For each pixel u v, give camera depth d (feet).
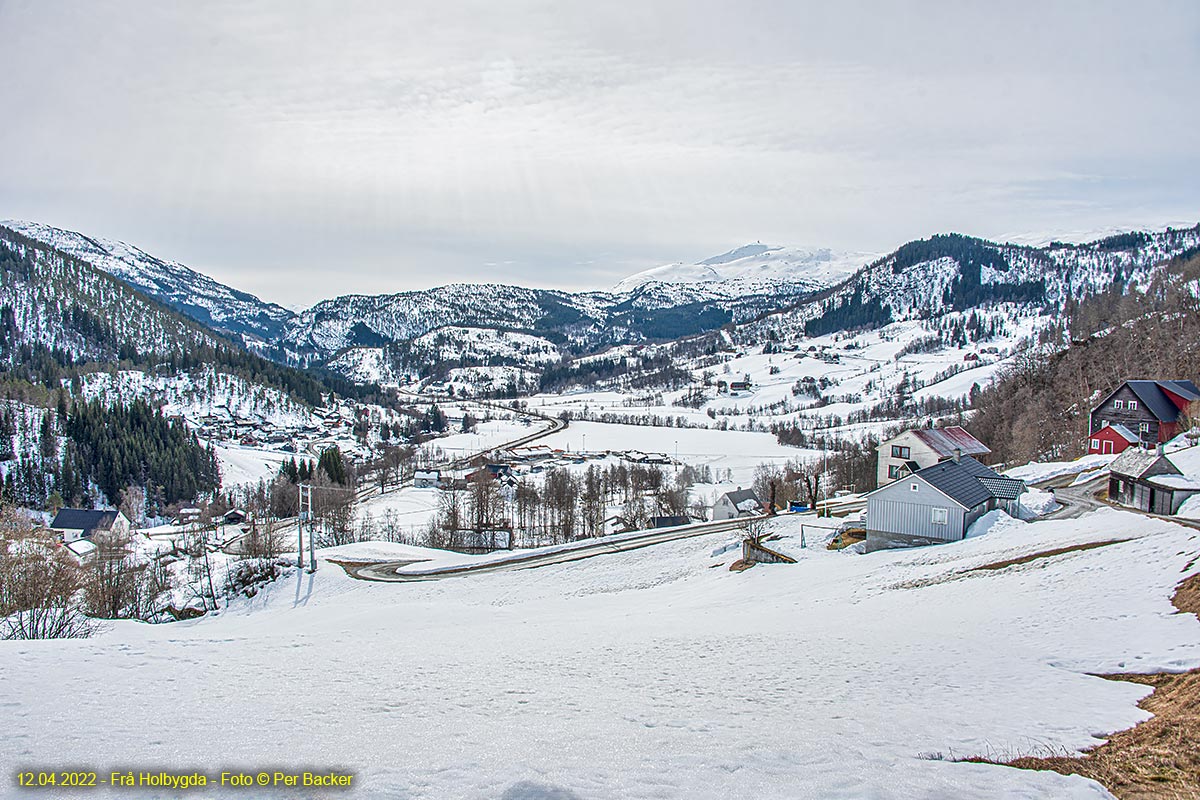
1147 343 361.10
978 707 52.13
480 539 321.32
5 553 138.00
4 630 102.37
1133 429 246.27
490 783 34.81
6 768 36.50
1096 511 151.02
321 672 66.69
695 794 33.88
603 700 55.83
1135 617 75.00
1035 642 72.23
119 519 360.69
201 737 42.73
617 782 35.24
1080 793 35.96
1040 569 109.29
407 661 74.69
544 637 97.76
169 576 222.69
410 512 402.11
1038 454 305.32
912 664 68.28
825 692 58.65
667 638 92.53
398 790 33.96
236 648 82.12
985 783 36.86
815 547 184.65
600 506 350.84
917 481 169.68
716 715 50.49
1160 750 41.45
